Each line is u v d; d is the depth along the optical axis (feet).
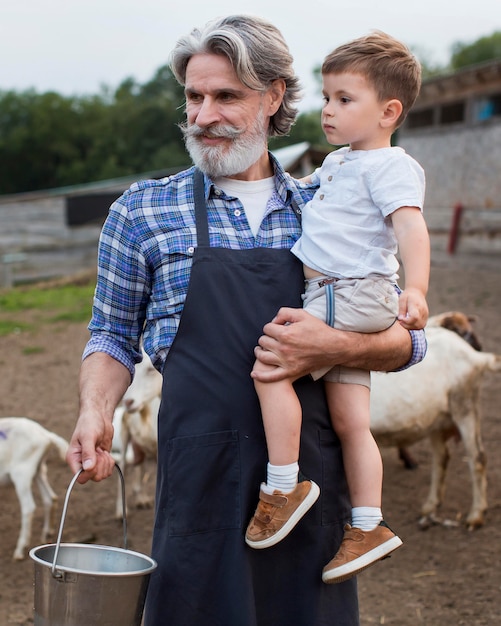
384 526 7.89
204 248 7.95
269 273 8.01
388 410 18.70
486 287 49.83
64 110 198.70
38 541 19.49
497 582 16.30
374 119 7.95
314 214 8.04
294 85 8.39
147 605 8.07
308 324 7.59
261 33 8.00
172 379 7.97
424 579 16.67
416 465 23.85
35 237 79.05
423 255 7.48
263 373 7.65
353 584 8.39
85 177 191.72
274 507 7.54
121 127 193.98
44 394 33.01
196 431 7.86
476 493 19.34
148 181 8.43
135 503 21.65
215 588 7.80
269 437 7.68
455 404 19.26
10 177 201.36
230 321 7.89
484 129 58.95
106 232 8.31
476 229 60.13
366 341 7.78
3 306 55.88
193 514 7.83
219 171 8.06
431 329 20.31
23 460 18.70
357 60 7.86
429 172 65.67
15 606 15.88
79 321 48.88
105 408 8.02
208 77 7.89
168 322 8.09
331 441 8.13
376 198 7.79
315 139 152.25
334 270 7.79
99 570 7.68
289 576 7.97
